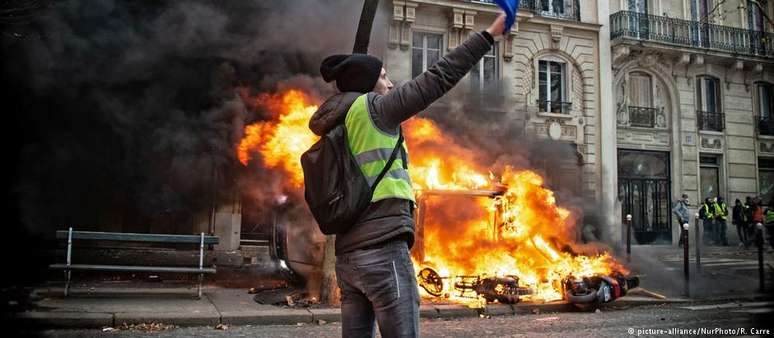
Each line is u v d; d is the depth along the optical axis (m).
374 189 1.77
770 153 21.09
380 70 2.01
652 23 19.42
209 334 5.56
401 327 1.74
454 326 6.10
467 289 7.63
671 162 19.73
